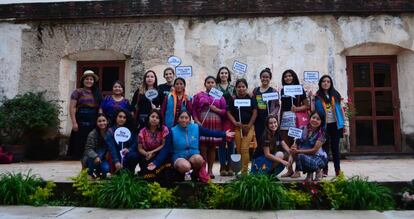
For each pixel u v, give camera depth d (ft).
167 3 31.14
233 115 19.51
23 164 26.91
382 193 15.72
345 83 30.50
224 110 19.20
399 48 30.60
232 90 20.12
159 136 17.21
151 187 16.06
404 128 30.40
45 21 32.04
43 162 28.71
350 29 30.58
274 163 17.48
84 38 31.68
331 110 19.04
